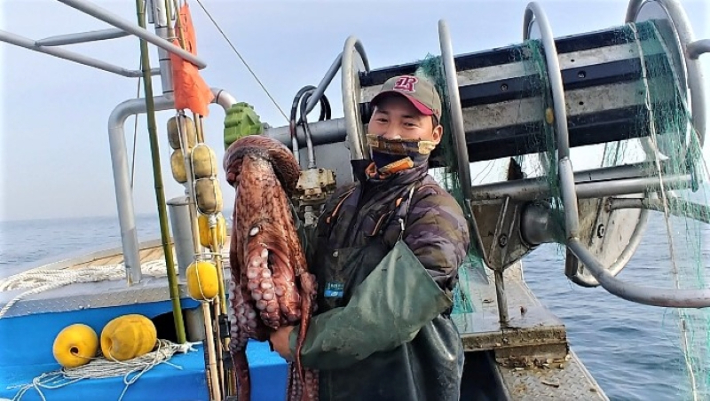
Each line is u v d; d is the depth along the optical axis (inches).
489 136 102.8
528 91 100.6
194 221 118.3
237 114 108.7
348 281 68.3
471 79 102.2
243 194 69.9
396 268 61.8
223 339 114.9
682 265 92.4
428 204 66.6
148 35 93.5
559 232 105.3
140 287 141.2
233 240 71.3
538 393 104.0
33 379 128.6
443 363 68.1
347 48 102.5
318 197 102.7
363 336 60.4
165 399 124.0
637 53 98.3
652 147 96.8
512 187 106.4
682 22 92.0
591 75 98.9
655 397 219.8
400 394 66.9
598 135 102.9
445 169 106.3
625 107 99.0
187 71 116.3
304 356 62.4
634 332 308.2
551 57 94.7
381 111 70.6
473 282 154.6
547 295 402.6
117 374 126.6
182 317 138.7
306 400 69.4
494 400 117.1
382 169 68.6
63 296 139.4
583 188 100.3
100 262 211.9
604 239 117.0
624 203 111.2
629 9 112.7
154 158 126.4
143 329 133.3
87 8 75.1
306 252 75.4
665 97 96.3
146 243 245.1
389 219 67.4
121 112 140.6
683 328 95.2
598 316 345.4
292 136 112.3
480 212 110.0
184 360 131.3
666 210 92.7
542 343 116.1
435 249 63.1
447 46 97.9
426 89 69.8
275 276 64.9
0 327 138.3
